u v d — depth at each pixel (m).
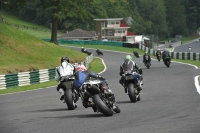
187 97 49.66
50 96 62.44
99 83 35.94
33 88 83.94
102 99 36.03
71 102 42.25
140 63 162.88
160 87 66.38
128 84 47.91
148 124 30.03
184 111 36.81
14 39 164.62
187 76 88.94
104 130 28.33
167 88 63.88
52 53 174.38
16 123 34.38
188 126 28.38
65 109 43.78
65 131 28.78
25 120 36.03
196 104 41.94
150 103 45.28
